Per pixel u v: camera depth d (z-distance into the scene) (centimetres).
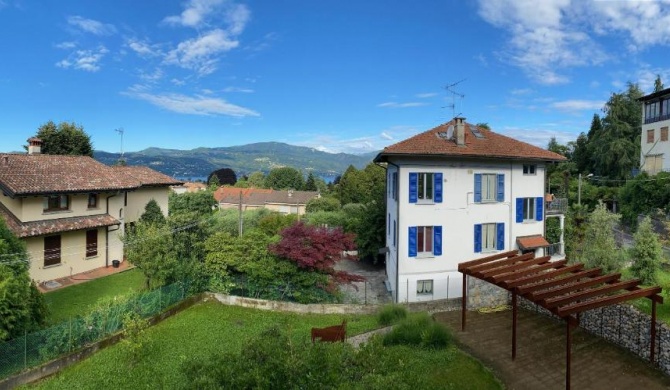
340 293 2066
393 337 1494
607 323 1527
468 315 1817
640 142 4506
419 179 2109
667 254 2309
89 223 2297
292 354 577
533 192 2317
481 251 2194
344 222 3453
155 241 1856
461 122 2209
